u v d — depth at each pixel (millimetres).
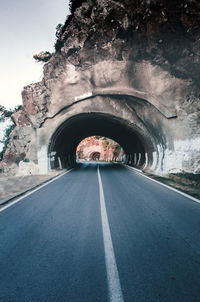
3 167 18844
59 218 4539
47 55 17297
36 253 2904
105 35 11078
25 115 17578
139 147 20938
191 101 11633
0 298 1972
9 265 2598
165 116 12633
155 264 2547
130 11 9109
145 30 9656
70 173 15688
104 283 2176
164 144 13297
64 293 2023
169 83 11742
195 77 10797
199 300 1894
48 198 6703
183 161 11789
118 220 4324
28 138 17156
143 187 8664
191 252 2875
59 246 3117
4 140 22625
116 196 6844
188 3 7688
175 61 10438
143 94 13156
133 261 2627
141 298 1923
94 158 75625
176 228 3820
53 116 16109
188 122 11773
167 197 6609
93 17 10258
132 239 3330
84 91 14875
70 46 12633
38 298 1961
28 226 4047
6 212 5082
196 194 6992
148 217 4516
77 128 22031
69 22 11812
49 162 16453
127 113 15281
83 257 2756
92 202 6031
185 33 8836
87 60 13148
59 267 2518
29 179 11852
